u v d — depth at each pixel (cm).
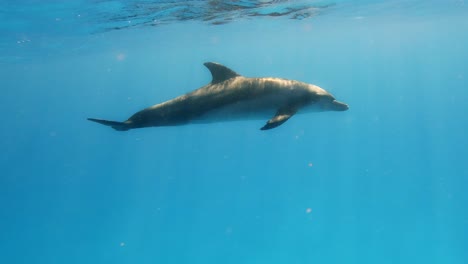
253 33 3177
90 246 2527
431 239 2077
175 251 2258
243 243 2245
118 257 2283
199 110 778
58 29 1950
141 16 1808
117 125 818
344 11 2383
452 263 1814
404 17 3153
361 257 1944
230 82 780
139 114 819
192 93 797
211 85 794
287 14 2233
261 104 763
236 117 780
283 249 2111
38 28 1878
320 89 821
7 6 1410
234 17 2130
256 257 2056
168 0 1518
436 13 3109
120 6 1559
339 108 845
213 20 2164
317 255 2011
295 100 777
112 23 1933
